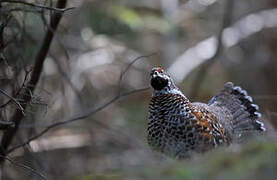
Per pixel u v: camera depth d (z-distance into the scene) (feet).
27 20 28.60
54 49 38.50
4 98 23.62
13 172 29.37
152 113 22.54
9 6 22.74
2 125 17.60
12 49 23.30
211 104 25.58
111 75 58.54
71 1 44.11
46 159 27.73
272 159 11.00
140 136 48.78
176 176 11.78
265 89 53.26
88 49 52.80
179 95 22.25
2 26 19.25
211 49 51.98
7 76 21.80
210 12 63.77
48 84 39.27
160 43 63.82
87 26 53.57
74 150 44.11
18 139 26.12
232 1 50.39
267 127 28.19
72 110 41.86
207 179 11.29
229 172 11.14
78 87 46.85
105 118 51.37
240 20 53.88
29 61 25.64
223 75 62.23
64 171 36.27
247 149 11.95
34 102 18.94
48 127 23.16
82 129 47.16
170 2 60.18
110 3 54.70
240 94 26.05
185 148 21.81
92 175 15.57
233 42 53.31
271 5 54.44
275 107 39.24
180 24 62.28
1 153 22.88
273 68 52.80
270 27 53.16
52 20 23.25
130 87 58.03
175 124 21.75
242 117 25.64
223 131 22.94
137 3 60.54
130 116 53.11
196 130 21.53
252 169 10.95
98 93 54.60
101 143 44.32
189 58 51.29
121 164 37.22
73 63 49.49
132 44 60.49
